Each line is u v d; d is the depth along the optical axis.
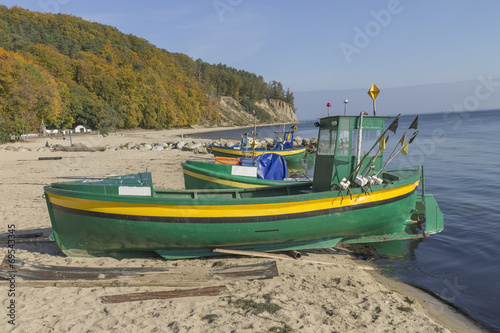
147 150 40.81
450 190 17.41
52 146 39.25
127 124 111.25
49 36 128.38
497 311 6.52
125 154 35.62
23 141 54.19
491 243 9.96
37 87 68.50
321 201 8.18
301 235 8.34
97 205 7.65
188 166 14.77
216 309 5.67
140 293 6.15
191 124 155.50
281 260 8.32
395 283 7.70
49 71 104.31
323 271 7.88
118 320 5.23
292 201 7.96
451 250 9.61
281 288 6.66
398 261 8.95
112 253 8.27
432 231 10.35
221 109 194.00
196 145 40.94
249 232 7.98
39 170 23.11
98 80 106.00
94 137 69.56
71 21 161.38
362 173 9.07
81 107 91.62
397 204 9.01
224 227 7.85
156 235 7.79
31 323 5.06
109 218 7.69
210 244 8.07
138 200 7.57
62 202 7.84
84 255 8.20
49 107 71.69
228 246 8.27
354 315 5.82
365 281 7.45
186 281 6.67
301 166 30.55
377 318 5.78
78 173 21.77
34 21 136.25
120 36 183.38
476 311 6.53
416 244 10.11
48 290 6.19
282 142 29.58
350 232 8.77
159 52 191.12
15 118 56.09
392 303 6.48
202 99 175.12
